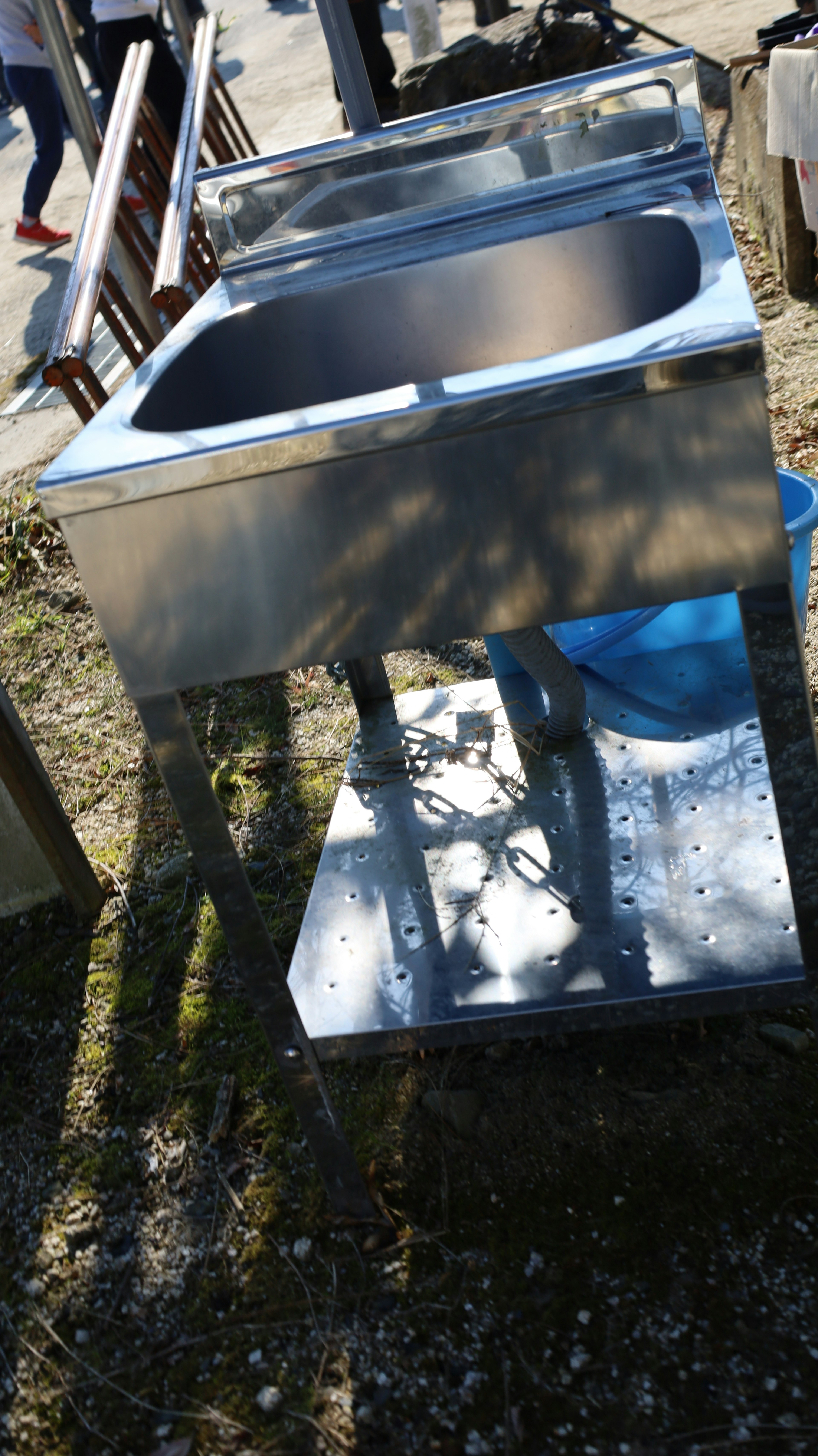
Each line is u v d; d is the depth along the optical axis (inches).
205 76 131.4
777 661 37.6
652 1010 49.4
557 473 35.2
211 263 127.7
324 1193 58.2
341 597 38.8
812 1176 52.1
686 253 50.8
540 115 59.4
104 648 114.3
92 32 274.5
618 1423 44.9
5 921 83.8
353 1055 52.7
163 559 38.4
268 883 79.1
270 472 36.1
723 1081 57.9
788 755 39.4
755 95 145.1
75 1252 59.0
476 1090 61.0
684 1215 52.0
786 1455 42.4
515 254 58.8
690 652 76.5
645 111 58.3
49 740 102.9
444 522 36.7
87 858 86.2
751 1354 46.0
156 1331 54.1
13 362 197.5
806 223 129.5
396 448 35.3
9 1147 66.0
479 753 72.4
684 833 60.2
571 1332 48.6
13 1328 56.2
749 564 36.1
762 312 136.3
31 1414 52.1
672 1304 48.6
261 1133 62.6
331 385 63.1
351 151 61.7
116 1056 70.1
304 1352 51.1
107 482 36.6
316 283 61.2
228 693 103.5
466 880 61.4
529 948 54.7
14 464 153.3
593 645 74.0
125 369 173.3
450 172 61.7
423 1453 45.8
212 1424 49.3
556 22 187.6
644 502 35.4
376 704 80.8
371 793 71.5
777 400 116.6
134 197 240.2
